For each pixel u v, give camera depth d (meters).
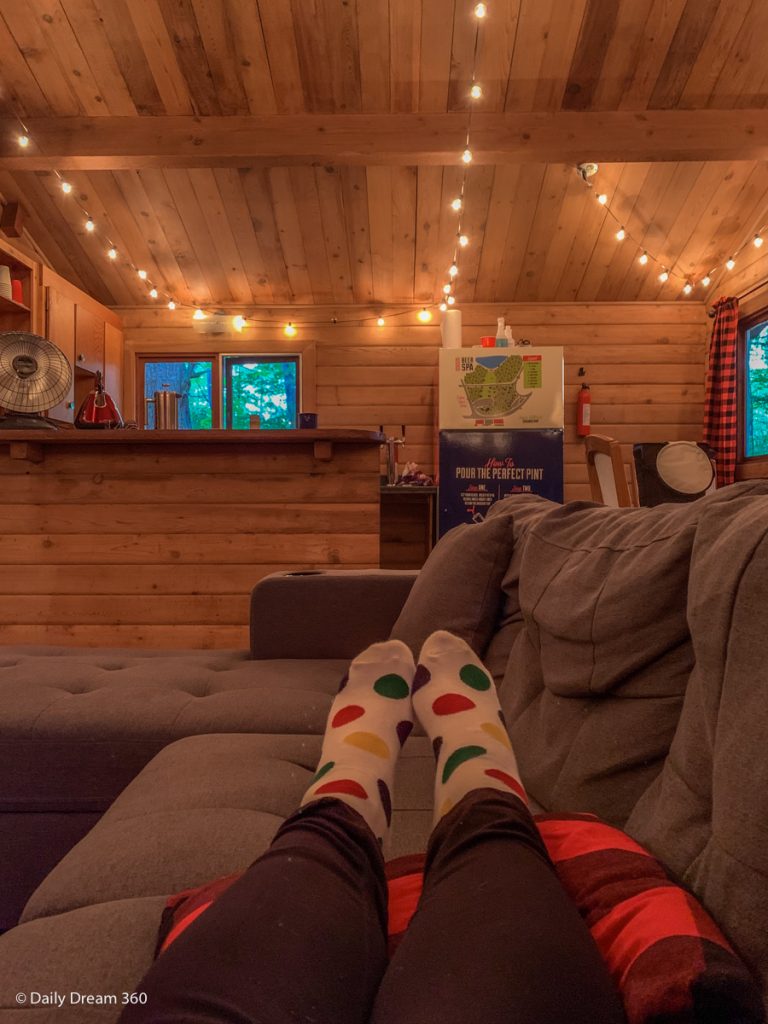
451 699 0.93
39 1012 0.55
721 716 0.57
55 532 2.69
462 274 5.01
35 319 4.27
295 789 0.98
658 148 3.78
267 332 5.33
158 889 0.74
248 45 3.51
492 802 0.63
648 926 0.50
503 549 1.44
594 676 0.85
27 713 1.29
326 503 2.69
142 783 1.01
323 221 4.60
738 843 0.52
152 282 5.12
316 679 1.53
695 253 4.82
